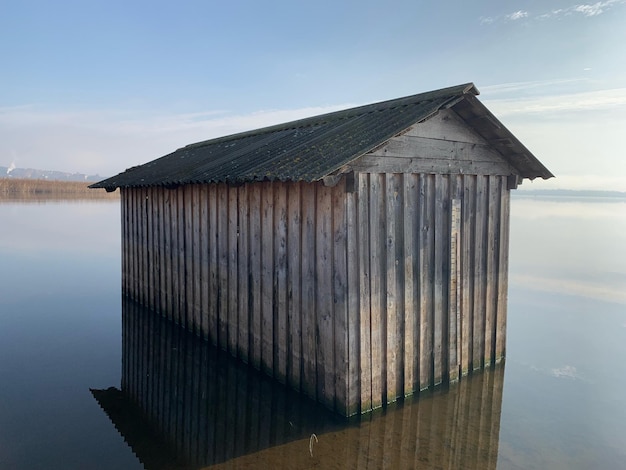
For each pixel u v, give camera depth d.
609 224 37.66
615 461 5.70
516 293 15.02
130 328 11.34
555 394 7.62
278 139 10.12
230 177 6.93
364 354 6.36
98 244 25.73
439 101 6.85
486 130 7.60
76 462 5.70
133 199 12.95
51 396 7.68
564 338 10.59
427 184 7.12
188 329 10.19
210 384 8.17
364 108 9.23
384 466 5.50
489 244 8.17
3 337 10.63
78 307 13.25
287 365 7.21
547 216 45.41
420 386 7.12
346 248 6.06
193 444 6.17
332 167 5.61
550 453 5.86
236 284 8.37
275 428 6.51
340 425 6.29
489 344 8.31
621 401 7.39
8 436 6.34
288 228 7.07
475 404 7.18
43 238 27.47
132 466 5.60
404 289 6.80
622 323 11.77
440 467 5.50
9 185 82.81
